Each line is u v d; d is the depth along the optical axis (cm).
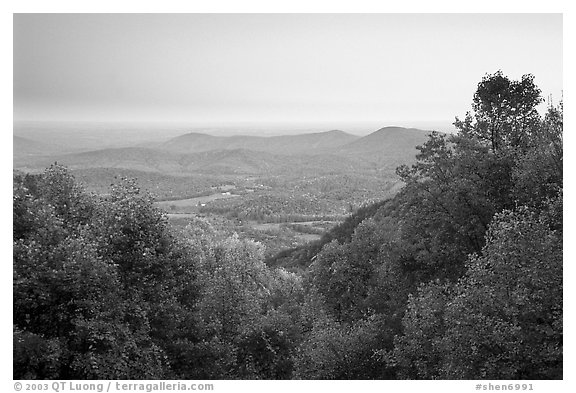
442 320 1898
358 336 2416
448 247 2506
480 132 2731
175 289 2131
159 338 2120
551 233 1673
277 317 2691
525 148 2548
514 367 1527
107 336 1636
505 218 1838
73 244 1695
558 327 1509
